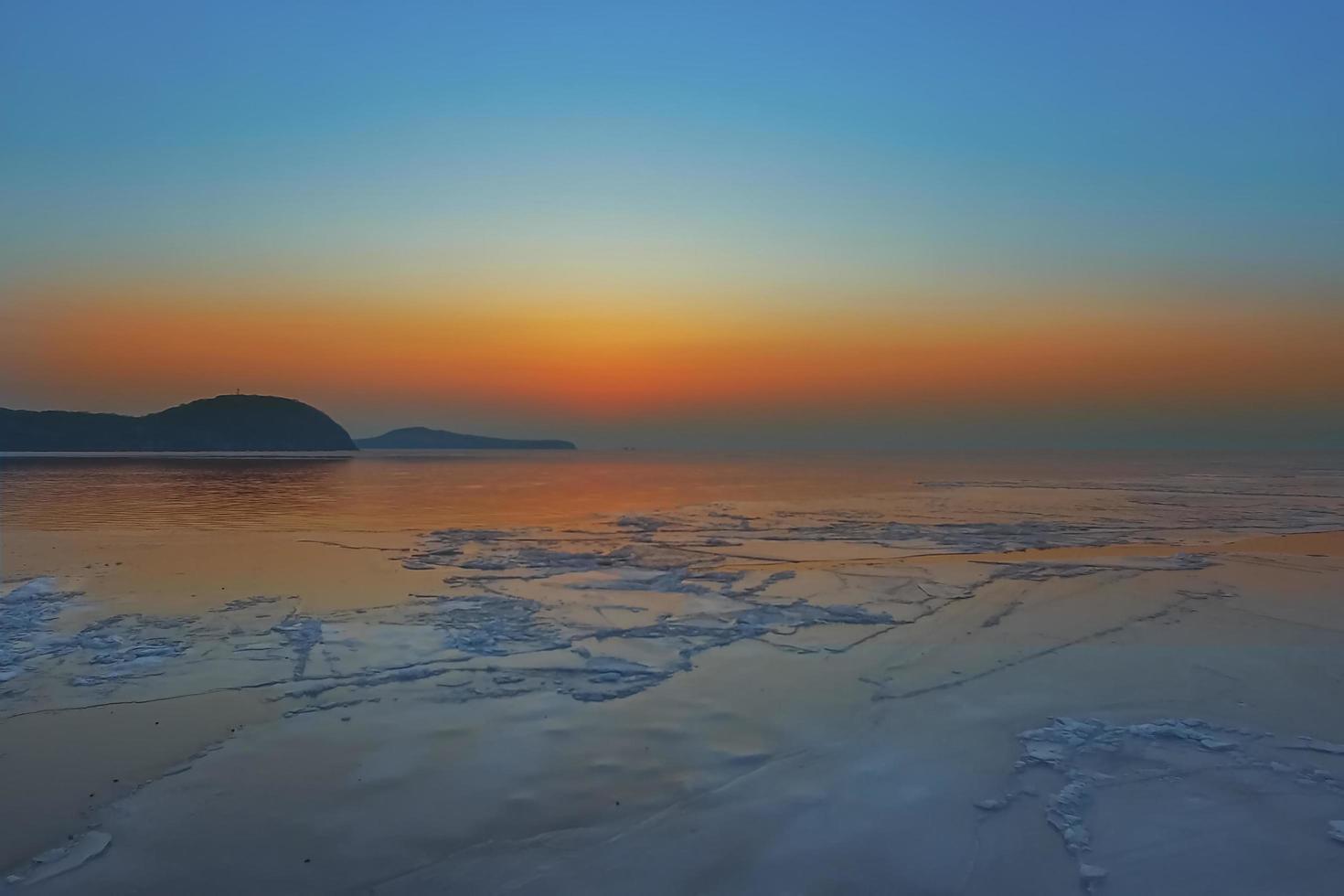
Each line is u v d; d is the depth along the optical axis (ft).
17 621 36.35
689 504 98.94
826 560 54.29
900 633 35.27
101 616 37.29
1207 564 51.70
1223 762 22.36
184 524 72.90
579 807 19.97
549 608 39.40
